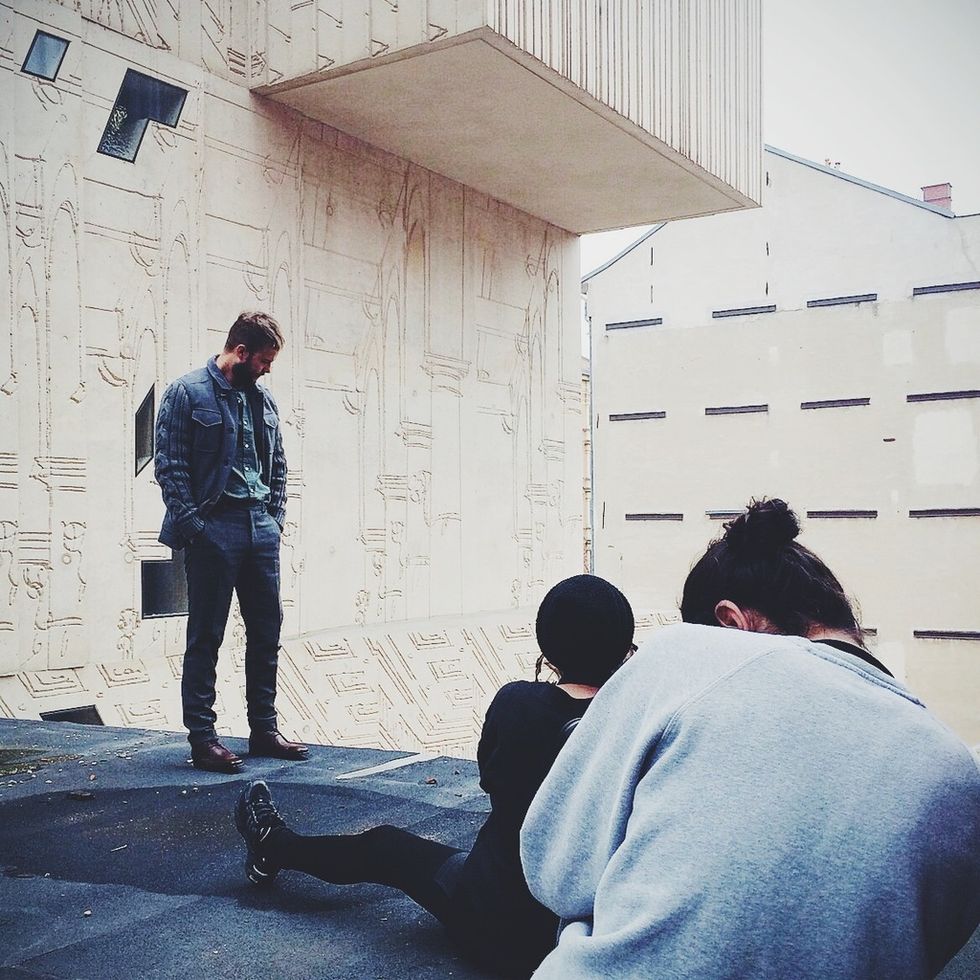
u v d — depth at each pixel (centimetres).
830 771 103
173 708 713
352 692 884
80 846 315
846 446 2130
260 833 259
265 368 423
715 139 1076
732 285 2236
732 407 2222
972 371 2039
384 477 971
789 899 98
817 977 96
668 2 988
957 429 2048
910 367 2088
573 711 195
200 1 778
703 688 110
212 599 418
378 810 355
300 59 804
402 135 934
